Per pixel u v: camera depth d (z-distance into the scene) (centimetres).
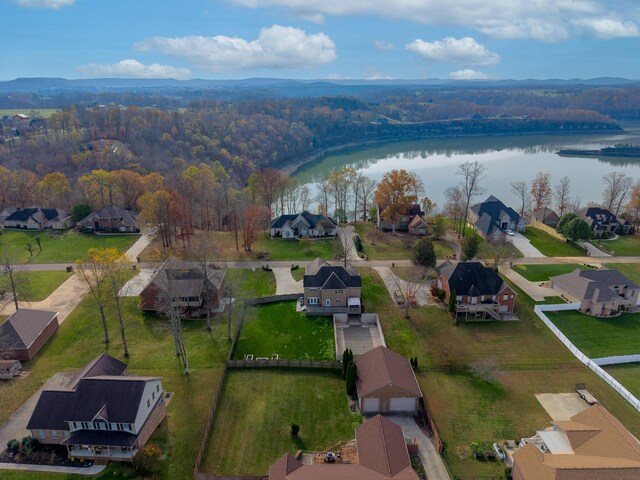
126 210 11156
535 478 3781
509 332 6700
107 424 4297
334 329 6688
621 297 7200
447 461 4334
